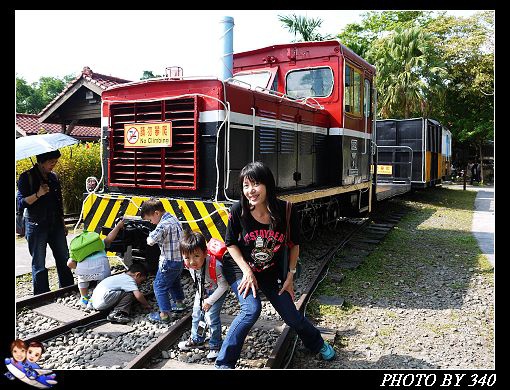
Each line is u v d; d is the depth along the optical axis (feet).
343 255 22.26
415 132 47.42
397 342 13.02
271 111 19.66
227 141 16.29
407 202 46.24
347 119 25.53
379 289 17.66
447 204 47.01
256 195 9.97
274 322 13.64
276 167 20.13
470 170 89.76
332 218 27.17
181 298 14.35
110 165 18.25
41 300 15.07
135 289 14.26
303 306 14.90
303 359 11.77
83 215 18.39
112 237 16.26
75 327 13.14
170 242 13.39
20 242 25.73
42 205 15.46
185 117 16.75
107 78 45.98
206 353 11.72
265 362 11.30
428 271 20.44
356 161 27.48
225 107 16.28
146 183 17.70
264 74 25.27
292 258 10.86
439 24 77.56
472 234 29.58
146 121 17.34
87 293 14.93
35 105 118.11
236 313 14.39
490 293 17.52
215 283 11.64
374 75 30.63
